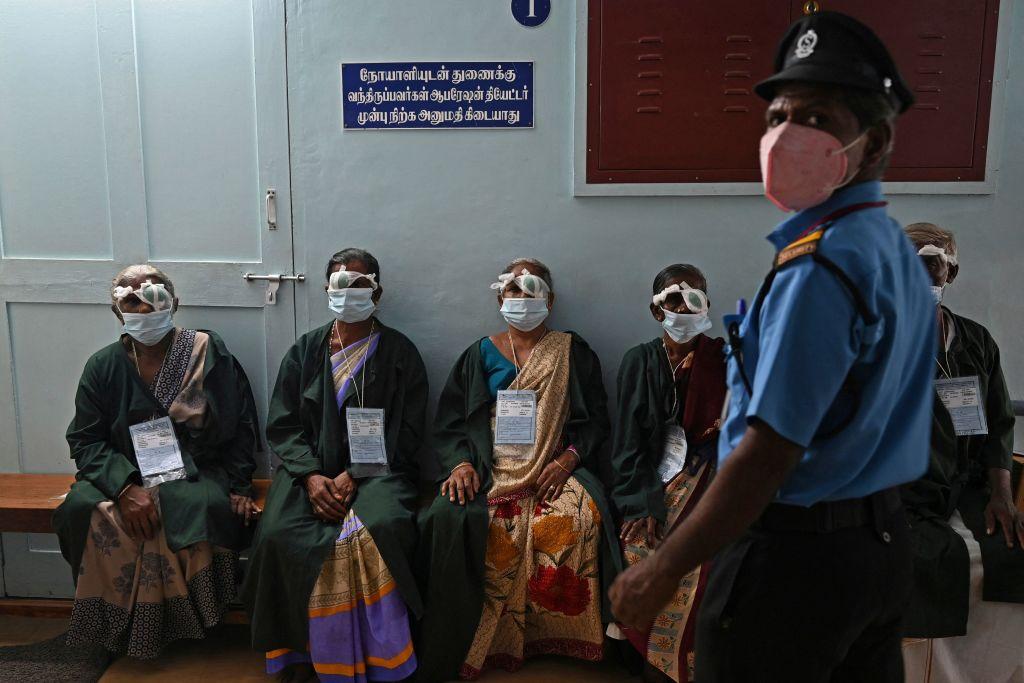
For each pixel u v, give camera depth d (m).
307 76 2.74
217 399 2.62
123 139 2.78
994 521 2.26
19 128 2.79
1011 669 2.18
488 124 2.74
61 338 2.88
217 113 2.77
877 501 1.25
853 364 1.10
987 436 2.40
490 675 2.41
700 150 2.70
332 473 2.56
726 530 1.08
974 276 2.75
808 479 1.17
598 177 2.74
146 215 2.82
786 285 1.10
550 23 2.67
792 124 1.12
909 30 2.61
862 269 1.07
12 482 2.78
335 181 2.80
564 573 2.34
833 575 1.21
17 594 2.91
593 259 2.81
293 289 2.85
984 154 2.67
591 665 2.47
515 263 2.66
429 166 2.78
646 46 2.65
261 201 2.81
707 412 2.43
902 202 2.72
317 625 2.26
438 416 2.71
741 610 1.25
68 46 2.74
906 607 1.34
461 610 2.34
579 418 2.58
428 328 2.88
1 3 2.73
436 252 2.83
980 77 2.63
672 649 2.23
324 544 2.30
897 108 1.13
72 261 2.83
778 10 2.61
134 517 2.34
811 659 1.23
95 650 2.57
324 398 2.58
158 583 2.37
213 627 2.65
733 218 2.75
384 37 2.71
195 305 2.86
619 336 2.85
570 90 2.71
